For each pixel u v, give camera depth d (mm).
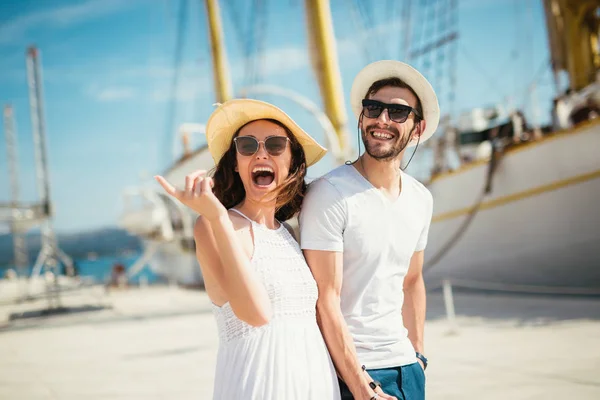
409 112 2533
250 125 2389
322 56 15445
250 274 2018
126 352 9344
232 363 2135
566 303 11578
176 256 32656
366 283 2518
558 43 16359
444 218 16422
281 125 2406
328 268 2398
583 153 12375
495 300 13320
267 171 2303
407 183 2717
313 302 2318
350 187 2500
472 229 15445
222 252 2004
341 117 15398
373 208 2504
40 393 6578
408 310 2922
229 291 2016
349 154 15273
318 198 2451
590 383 5430
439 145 17672
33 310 18750
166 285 31062
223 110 2352
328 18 15555
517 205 14023
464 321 10320
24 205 17797
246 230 2242
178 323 13109
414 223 2639
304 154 2490
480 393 5348
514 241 14211
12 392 6703
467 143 17297
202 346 9430
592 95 13070
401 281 2646
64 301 22984
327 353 2314
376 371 2451
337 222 2428
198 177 2027
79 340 11305
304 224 2453
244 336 2139
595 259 12625
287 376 2105
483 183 14898
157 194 29406
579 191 12547
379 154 2514
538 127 14102
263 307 2031
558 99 13828
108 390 6523
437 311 12273
